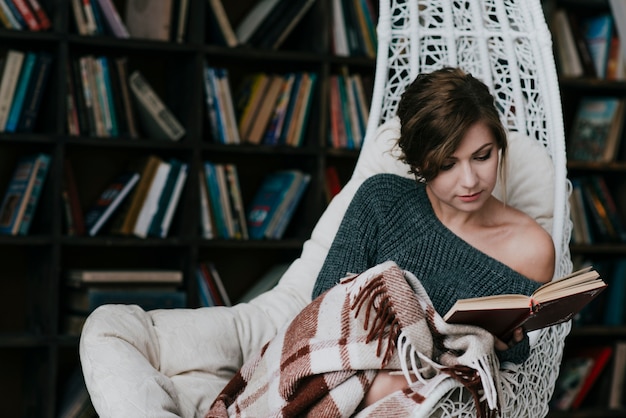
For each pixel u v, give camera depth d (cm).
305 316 174
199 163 340
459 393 161
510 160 209
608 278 405
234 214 350
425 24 228
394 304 162
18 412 351
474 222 192
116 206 334
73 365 348
